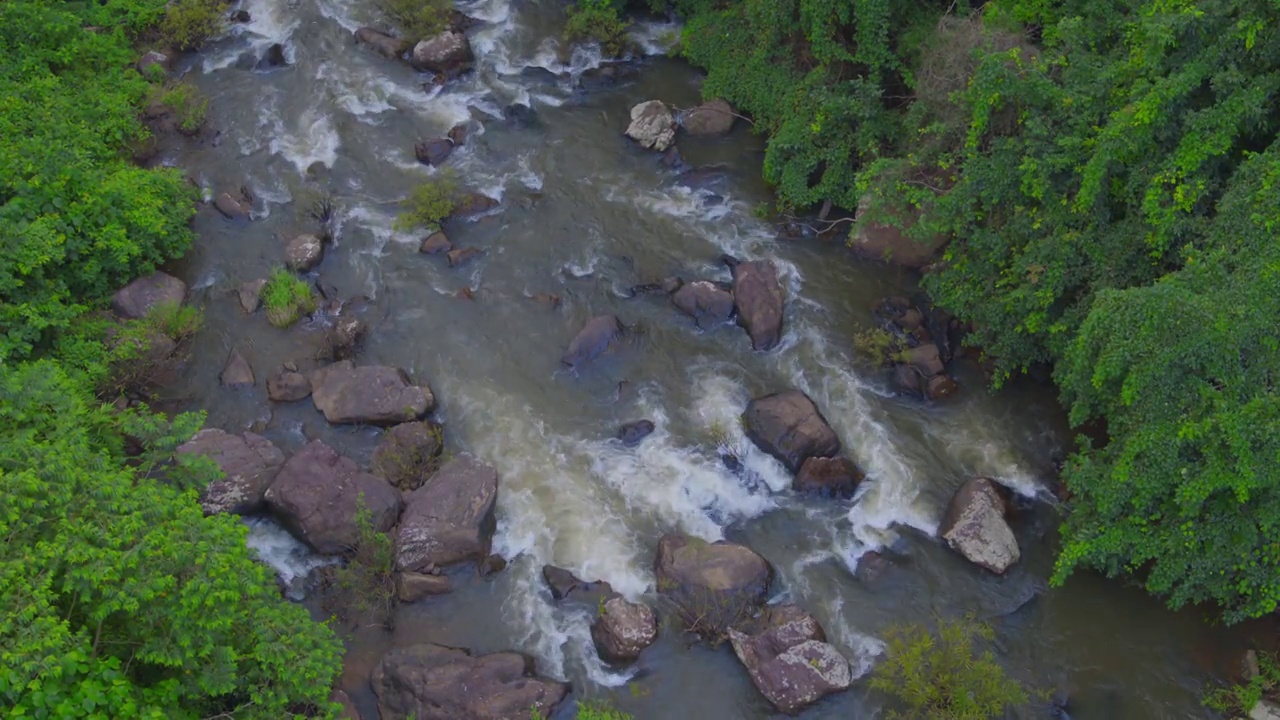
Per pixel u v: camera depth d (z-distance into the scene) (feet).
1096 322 57.41
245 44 106.52
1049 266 66.13
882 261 83.97
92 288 79.36
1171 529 57.41
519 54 105.60
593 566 65.72
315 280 84.02
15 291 72.90
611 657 60.70
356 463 69.62
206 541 49.93
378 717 57.98
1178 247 61.72
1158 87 59.77
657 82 102.73
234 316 81.46
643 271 84.48
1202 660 59.93
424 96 100.94
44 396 58.59
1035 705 58.49
